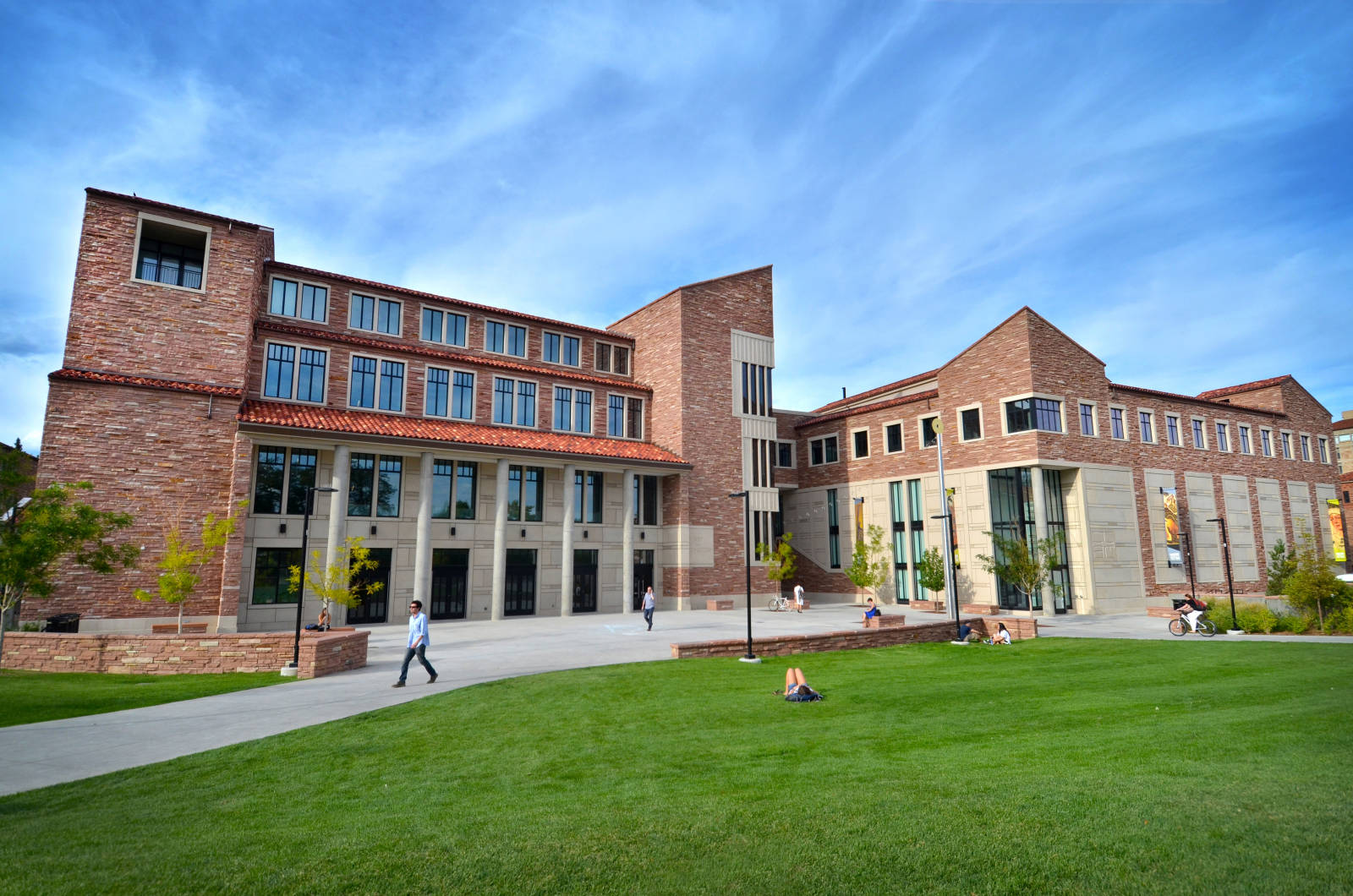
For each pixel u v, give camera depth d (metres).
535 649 22.52
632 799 7.68
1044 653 21.47
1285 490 50.03
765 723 11.91
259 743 10.92
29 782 9.01
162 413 27.11
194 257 30.25
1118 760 8.43
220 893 5.54
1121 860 5.53
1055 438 38.22
